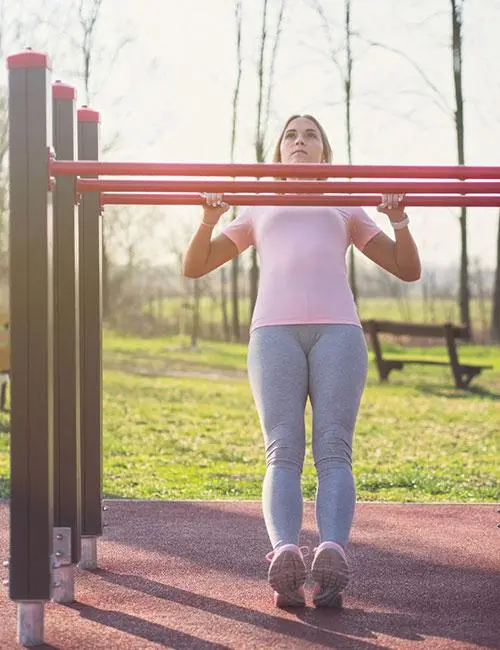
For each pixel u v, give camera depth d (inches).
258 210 144.9
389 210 134.6
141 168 120.6
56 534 136.9
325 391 133.4
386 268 144.3
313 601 132.4
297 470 132.4
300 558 126.8
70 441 137.6
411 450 355.6
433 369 670.5
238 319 944.3
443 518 208.2
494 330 891.4
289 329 136.5
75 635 121.0
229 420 441.4
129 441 372.8
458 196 137.6
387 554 169.9
